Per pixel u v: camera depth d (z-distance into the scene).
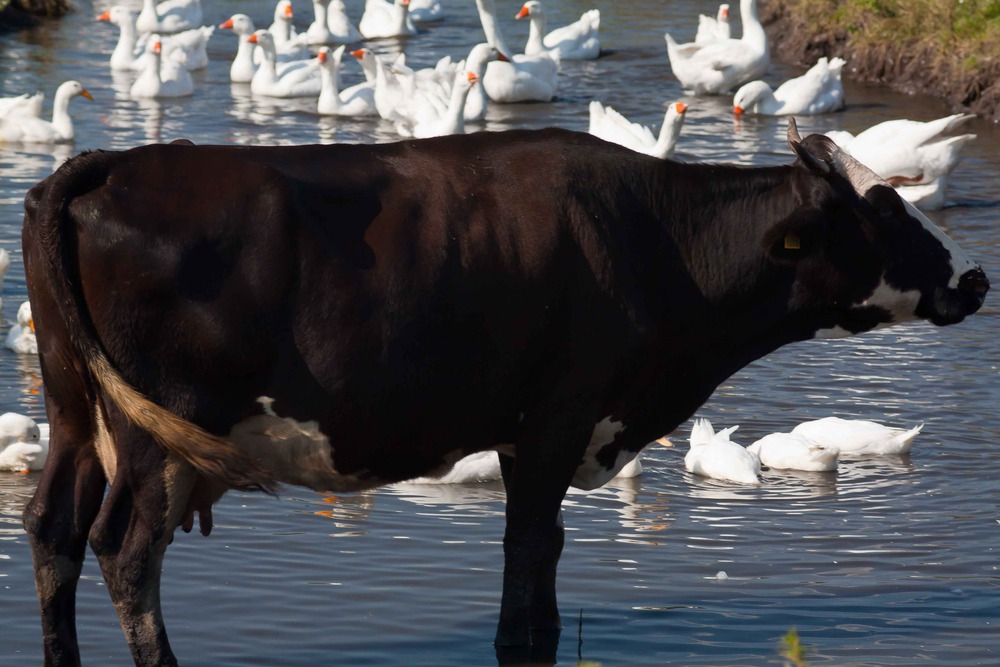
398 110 40.47
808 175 12.57
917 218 12.73
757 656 12.35
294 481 11.82
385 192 11.50
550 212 11.76
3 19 56.28
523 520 12.18
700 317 12.60
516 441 12.14
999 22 46.28
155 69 43.88
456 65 44.41
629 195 12.29
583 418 12.03
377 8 57.19
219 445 10.71
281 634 12.66
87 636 12.48
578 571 14.38
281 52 52.38
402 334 11.29
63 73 46.94
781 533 15.55
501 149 12.06
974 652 12.44
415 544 15.00
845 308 12.88
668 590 13.92
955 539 15.38
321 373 11.20
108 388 10.77
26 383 20.05
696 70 46.78
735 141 38.81
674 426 13.07
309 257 11.09
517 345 11.66
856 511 16.28
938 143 31.67
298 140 38.38
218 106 43.38
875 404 20.20
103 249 10.84
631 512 16.22
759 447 18.09
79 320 10.87
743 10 47.81
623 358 12.03
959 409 19.98
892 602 13.64
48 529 11.45
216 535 15.05
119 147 36.44
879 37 49.47
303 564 14.31
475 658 12.27
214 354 11.02
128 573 11.09
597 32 53.94
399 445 11.72
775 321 12.91
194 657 12.12
